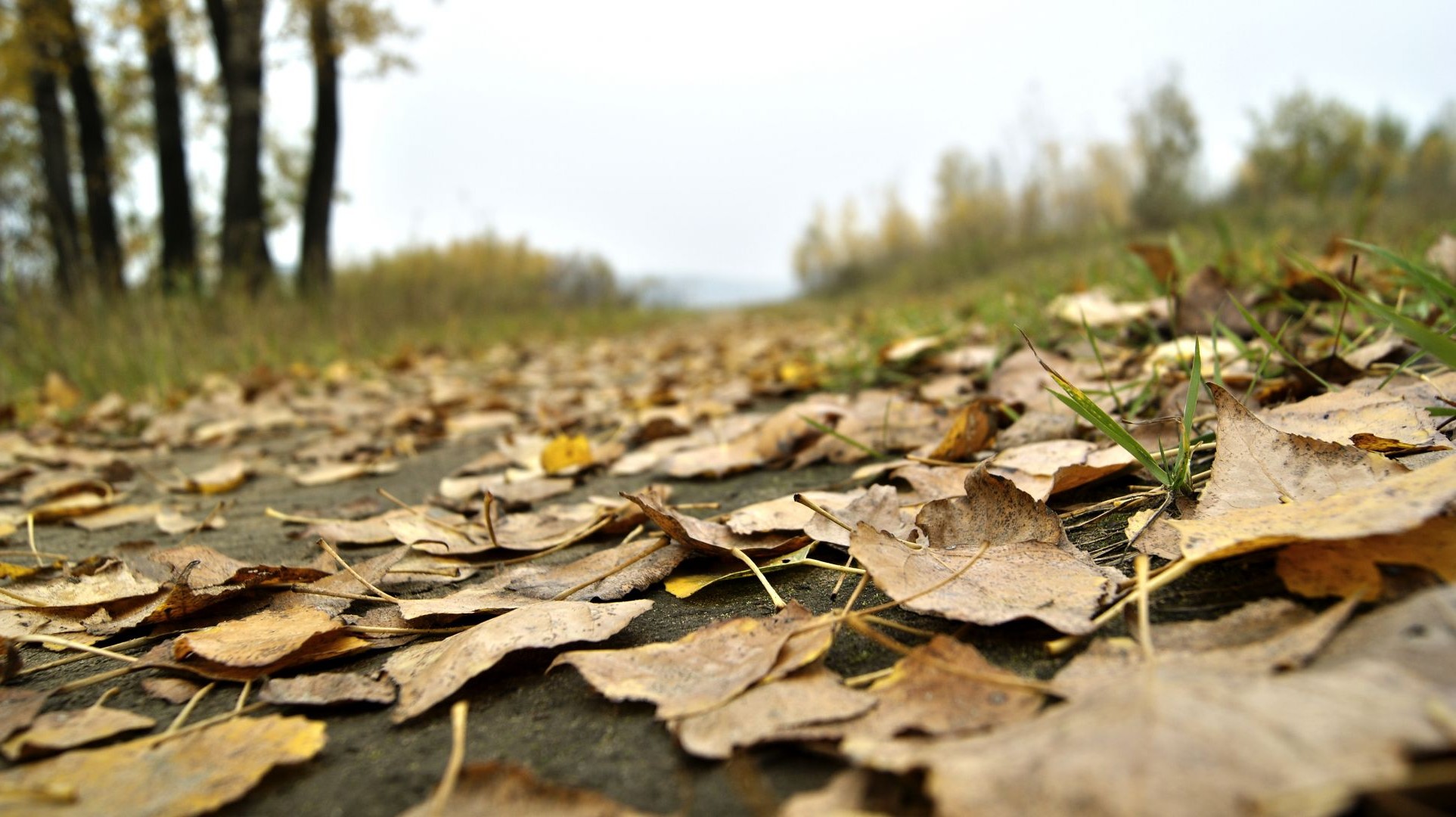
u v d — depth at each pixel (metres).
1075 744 0.22
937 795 0.22
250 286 2.65
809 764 0.27
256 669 0.35
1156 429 0.51
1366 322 0.65
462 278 3.85
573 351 2.78
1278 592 0.31
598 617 0.35
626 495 0.41
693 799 0.27
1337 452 0.35
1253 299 0.76
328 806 0.28
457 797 0.26
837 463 0.63
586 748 0.30
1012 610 0.31
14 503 0.77
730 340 2.55
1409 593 0.28
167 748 0.30
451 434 1.05
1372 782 0.20
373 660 0.37
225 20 3.12
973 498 0.38
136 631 0.41
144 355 1.80
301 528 0.59
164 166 3.03
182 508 0.70
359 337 2.46
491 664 0.32
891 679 0.29
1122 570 0.36
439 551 0.48
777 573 0.42
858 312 2.69
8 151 3.79
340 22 3.15
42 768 0.29
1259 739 0.21
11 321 1.90
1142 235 3.54
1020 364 0.77
